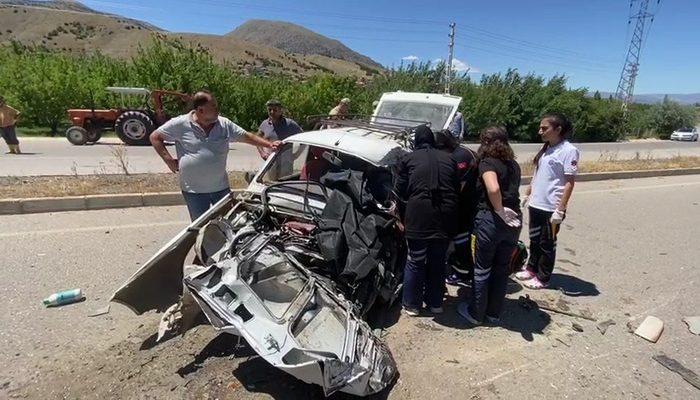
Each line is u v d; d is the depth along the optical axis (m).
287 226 3.81
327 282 3.39
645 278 5.30
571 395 3.15
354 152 4.26
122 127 14.79
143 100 19.17
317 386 3.06
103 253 4.96
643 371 3.49
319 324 3.07
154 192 7.12
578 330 4.04
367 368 2.88
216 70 21.58
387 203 4.12
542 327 4.06
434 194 3.70
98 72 20.69
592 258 5.89
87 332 3.53
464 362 3.44
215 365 3.22
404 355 3.49
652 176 12.63
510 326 4.04
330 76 25.84
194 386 3.00
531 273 5.02
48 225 5.71
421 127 3.93
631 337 3.98
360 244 3.53
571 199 9.18
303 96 23.36
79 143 14.86
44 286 4.16
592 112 36.53
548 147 4.65
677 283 5.19
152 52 20.83
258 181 4.49
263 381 3.08
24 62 20.19
